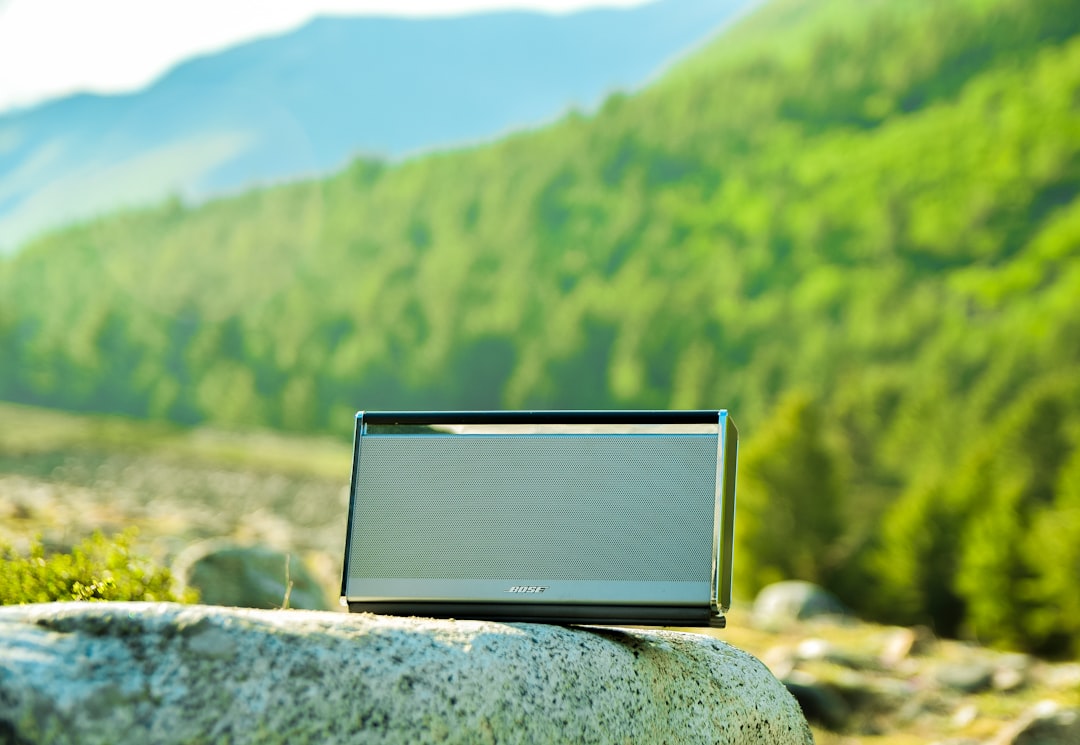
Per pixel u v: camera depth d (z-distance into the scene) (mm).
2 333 112188
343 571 3262
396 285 113625
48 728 2260
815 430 26328
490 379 106062
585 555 3146
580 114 125312
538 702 2855
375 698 2541
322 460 59312
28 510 14586
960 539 23047
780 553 25656
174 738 2318
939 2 111938
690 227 111250
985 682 9812
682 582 3076
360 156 128250
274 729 2402
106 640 2422
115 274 121875
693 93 120938
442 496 3260
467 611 3189
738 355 96500
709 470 3137
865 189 104125
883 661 10633
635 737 3100
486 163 123750
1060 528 19578
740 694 3623
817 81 115875
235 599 7332
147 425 83875
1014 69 105375
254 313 117625
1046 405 34438
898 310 88875
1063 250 90188
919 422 60875
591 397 101000
